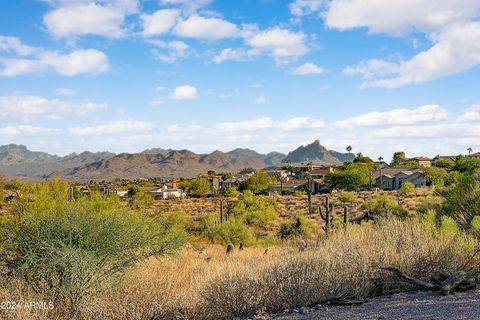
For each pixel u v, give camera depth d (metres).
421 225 11.27
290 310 7.41
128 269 9.28
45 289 8.48
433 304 6.55
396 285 8.21
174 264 11.37
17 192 10.07
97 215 9.49
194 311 7.60
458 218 13.97
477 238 11.09
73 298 8.28
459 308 6.02
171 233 10.45
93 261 8.71
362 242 9.73
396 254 8.95
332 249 9.47
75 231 9.02
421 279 8.39
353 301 7.45
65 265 8.49
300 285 7.78
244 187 136.62
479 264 8.75
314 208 65.75
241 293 7.71
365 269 8.20
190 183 137.25
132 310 7.41
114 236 9.23
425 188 94.25
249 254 19.39
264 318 7.08
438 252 9.02
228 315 7.54
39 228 9.04
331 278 7.99
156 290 8.04
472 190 14.02
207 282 8.56
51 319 7.77
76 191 10.94
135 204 11.05
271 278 8.20
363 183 117.88
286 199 91.06
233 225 31.38
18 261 8.90
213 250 23.52
